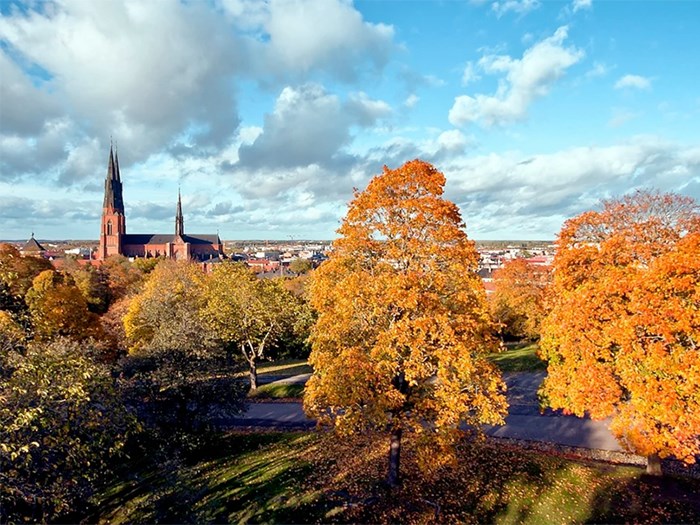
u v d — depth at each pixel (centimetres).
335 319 1616
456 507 1519
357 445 2064
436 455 1483
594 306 1595
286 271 13300
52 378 1215
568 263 2052
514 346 4984
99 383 1323
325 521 1444
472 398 1508
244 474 1850
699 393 1288
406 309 1498
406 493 1592
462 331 1491
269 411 2838
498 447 2083
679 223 2027
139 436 1997
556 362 1872
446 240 1552
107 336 4109
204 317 3200
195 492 1530
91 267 8088
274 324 3384
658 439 1409
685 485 1641
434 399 1494
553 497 1575
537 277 4834
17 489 1069
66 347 2108
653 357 1359
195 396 2128
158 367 2125
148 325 3812
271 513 1502
